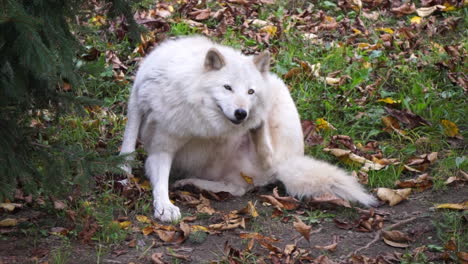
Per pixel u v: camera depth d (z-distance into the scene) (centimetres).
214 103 633
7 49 460
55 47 493
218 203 664
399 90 892
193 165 703
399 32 1030
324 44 1000
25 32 427
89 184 525
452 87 892
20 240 553
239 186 701
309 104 845
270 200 653
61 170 518
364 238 584
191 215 620
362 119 829
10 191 503
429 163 729
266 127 702
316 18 1084
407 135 803
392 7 1130
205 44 694
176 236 573
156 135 663
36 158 532
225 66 633
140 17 1009
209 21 1051
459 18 1065
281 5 1120
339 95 862
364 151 773
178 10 1067
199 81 632
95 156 527
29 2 495
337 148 773
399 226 597
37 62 431
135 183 659
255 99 649
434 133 800
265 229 599
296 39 999
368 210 635
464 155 748
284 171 686
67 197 596
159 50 698
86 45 920
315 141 792
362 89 878
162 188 638
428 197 664
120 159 534
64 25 538
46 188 527
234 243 566
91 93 842
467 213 600
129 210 625
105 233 561
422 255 539
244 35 1012
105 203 618
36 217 595
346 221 620
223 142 687
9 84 483
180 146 671
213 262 521
